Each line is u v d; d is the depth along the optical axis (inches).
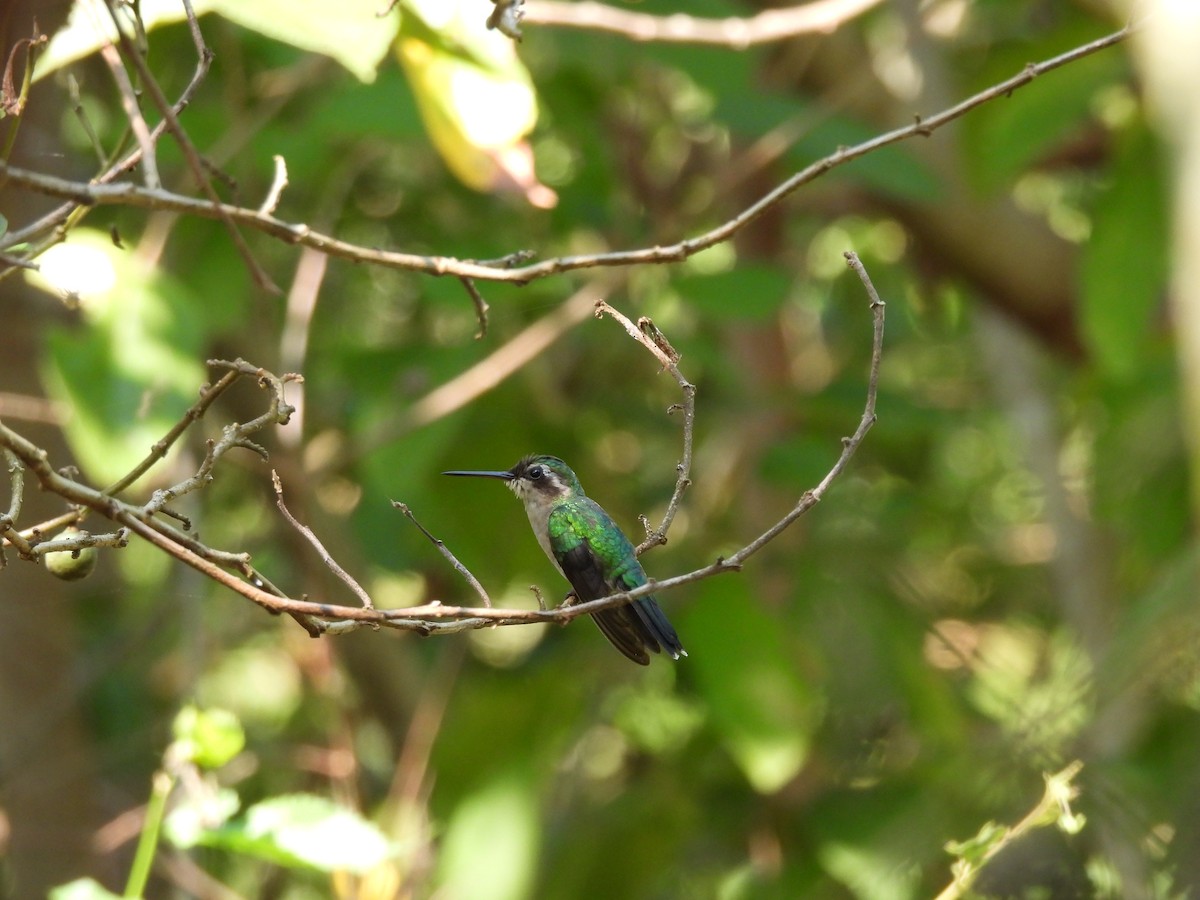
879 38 437.1
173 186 364.2
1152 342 360.2
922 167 351.6
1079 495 514.9
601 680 359.9
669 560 373.1
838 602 375.2
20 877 370.3
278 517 389.4
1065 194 557.3
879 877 305.9
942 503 545.3
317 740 497.0
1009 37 432.1
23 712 371.2
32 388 335.0
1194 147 114.0
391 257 161.3
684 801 386.9
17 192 302.2
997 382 536.4
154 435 238.4
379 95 299.7
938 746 330.6
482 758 349.1
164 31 342.0
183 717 211.6
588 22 280.4
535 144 439.2
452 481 386.0
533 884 372.2
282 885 452.8
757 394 415.5
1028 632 526.0
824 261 588.4
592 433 443.8
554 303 395.5
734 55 332.8
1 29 177.5
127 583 485.4
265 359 372.5
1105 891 206.5
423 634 157.8
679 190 458.6
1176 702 194.5
